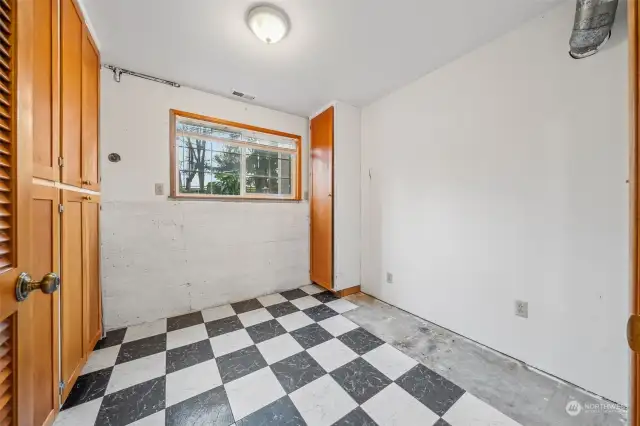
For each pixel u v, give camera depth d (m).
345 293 2.81
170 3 1.41
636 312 0.50
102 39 1.71
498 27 1.61
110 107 2.01
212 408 1.23
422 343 1.82
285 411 1.22
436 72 2.09
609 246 1.28
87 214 1.53
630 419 0.52
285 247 2.99
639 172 0.50
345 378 1.45
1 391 0.58
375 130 2.70
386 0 1.39
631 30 0.52
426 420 1.17
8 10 0.61
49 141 1.05
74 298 1.32
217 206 2.51
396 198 2.48
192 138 2.47
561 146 1.43
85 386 1.37
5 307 0.59
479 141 1.81
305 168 3.16
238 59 1.95
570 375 1.40
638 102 0.50
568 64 1.40
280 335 1.94
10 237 0.61
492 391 1.34
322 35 1.68
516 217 1.62
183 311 2.32
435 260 2.12
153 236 2.19
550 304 1.48
